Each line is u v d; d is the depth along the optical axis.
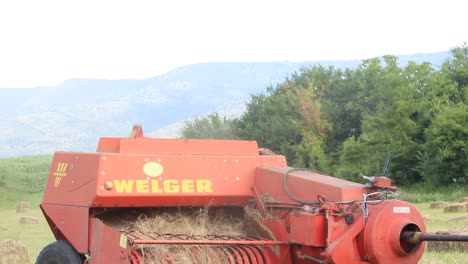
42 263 8.83
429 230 17.95
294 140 54.53
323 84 57.84
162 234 7.73
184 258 7.13
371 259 6.80
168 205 8.34
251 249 7.62
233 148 8.93
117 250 7.59
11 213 40.00
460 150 39.00
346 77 55.84
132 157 8.27
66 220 8.66
